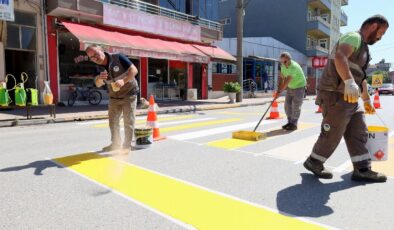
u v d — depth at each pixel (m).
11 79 14.03
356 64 3.98
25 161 5.14
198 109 16.30
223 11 43.38
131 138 5.75
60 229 2.88
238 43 20.59
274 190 3.92
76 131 8.54
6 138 7.46
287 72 7.96
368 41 4.06
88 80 16.45
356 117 4.20
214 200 3.58
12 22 13.69
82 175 4.41
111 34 15.57
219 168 4.82
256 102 20.81
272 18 41.72
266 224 3.02
